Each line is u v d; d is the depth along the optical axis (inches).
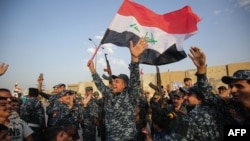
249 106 100.7
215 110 137.5
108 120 182.5
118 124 176.7
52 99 301.3
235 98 103.7
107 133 182.2
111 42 244.8
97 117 352.8
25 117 283.7
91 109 354.9
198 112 143.6
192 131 140.4
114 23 251.0
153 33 260.1
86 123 361.7
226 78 106.9
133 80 167.5
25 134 169.5
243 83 99.0
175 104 233.5
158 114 139.1
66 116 257.0
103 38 242.2
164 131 138.4
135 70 165.8
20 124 166.7
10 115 164.4
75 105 296.2
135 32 253.8
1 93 160.2
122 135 174.7
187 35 263.6
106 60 269.0
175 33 265.7
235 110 118.9
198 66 126.8
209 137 136.3
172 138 134.2
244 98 100.0
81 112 353.1
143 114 299.3
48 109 299.4
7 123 157.6
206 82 128.6
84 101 336.2
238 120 117.1
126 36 250.2
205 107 143.5
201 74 127.7
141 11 263.1
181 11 270.2
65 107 259.4
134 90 171.5
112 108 182.1
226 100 126.8
